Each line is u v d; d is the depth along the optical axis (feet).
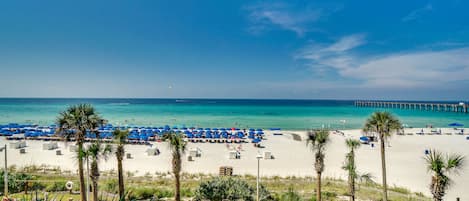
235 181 61.72
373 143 148.87
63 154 116.98
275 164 106.22
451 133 189.88
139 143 146.00
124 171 89.30
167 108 486.79
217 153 126.00
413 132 196.03
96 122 53.83
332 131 197.67
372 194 68.74
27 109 419.95
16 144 129.70
